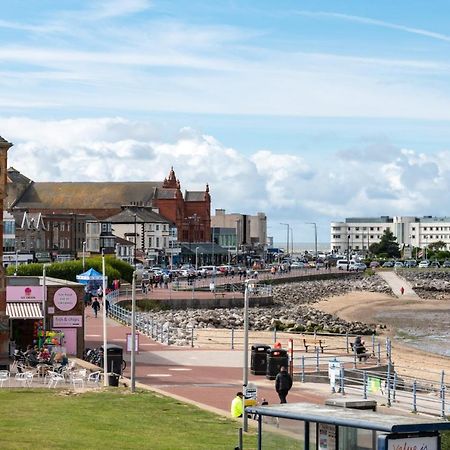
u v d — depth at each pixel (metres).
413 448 29.08
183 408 55.91
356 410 32.47
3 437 43.09
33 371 66.06
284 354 73.06
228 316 145.50
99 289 136.12
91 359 75.25
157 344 94.94
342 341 114.69
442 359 106.19
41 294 77.81
